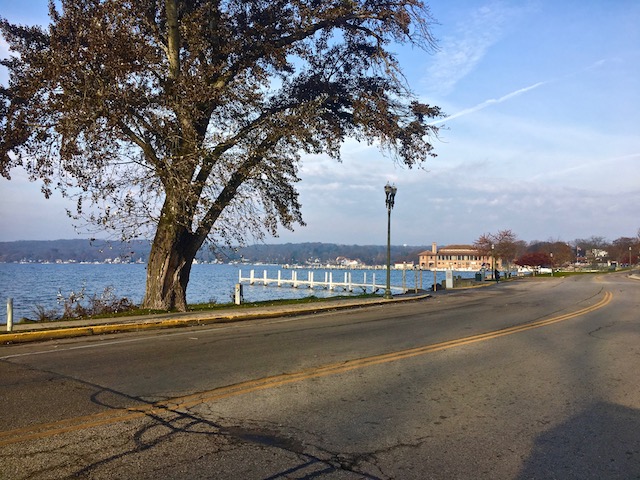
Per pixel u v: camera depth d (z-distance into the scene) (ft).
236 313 52.95
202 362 27.68
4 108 54.08
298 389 21.90
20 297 114.01
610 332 41.65
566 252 345.92
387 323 47.62
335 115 68.03
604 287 118.93
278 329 43.09
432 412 19.02
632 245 375.86
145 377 23.93
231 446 15.24
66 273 281.54
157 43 54.95
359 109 65.00
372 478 13.30
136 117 50.57
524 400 20.85
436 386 22.84
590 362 28.86
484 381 23.95
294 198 65.62
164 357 29.22
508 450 15.43
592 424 17.95
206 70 53.11
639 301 76.59
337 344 34.30
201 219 53.83
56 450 14.67
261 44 57.67
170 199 52.95
